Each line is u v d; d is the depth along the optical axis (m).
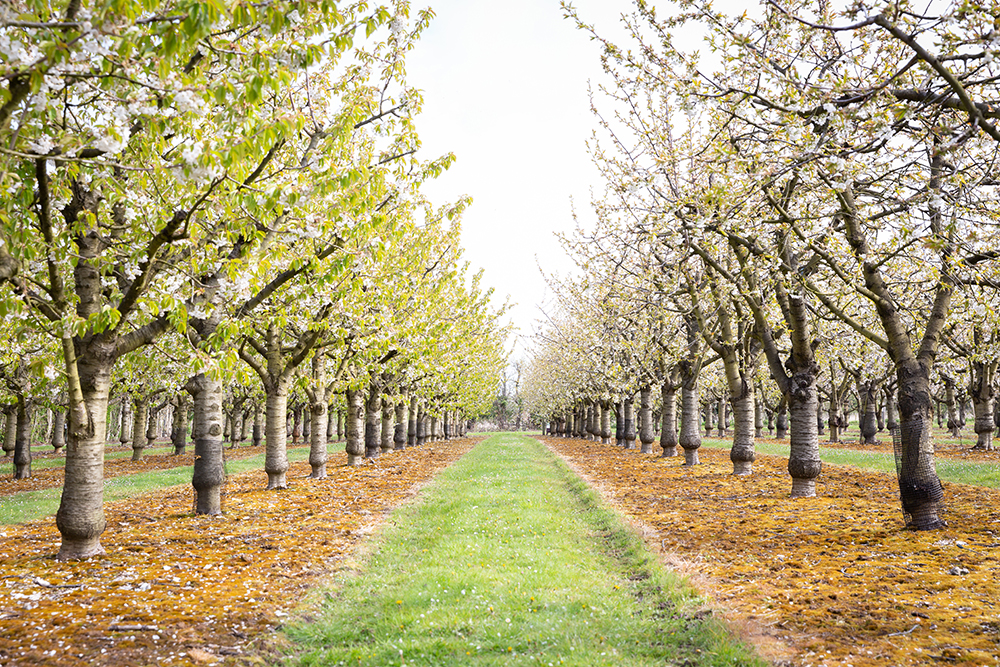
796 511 13.86
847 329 24.03
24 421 26.41
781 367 16.36
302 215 9.64
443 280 25.20
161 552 10.80
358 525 13.91
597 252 21.08
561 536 12.64
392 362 29.25
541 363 59.44
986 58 6.63
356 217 10.12
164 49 5.44
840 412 48.91
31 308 8.83
